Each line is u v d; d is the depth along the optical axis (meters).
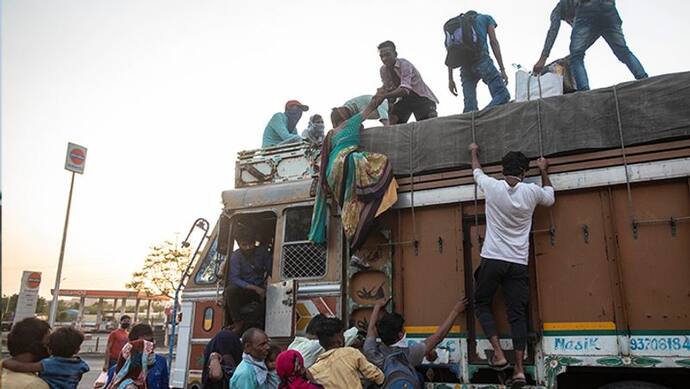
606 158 4.32
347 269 5.20
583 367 4.12
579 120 4.49
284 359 3.64
